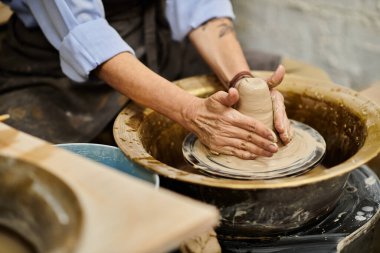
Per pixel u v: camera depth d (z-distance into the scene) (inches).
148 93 55.4
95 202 33.8
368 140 52.5
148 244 30.4
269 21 113.4
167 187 51.8
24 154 39.4
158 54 72.6
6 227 35.7
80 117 66.4
